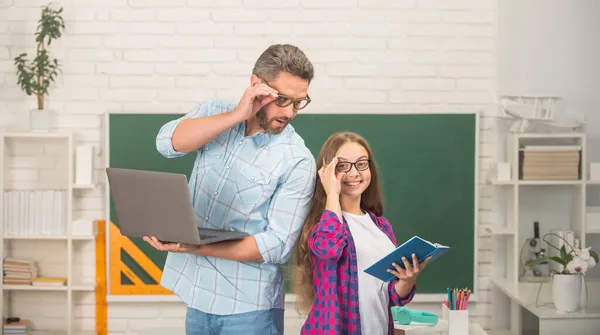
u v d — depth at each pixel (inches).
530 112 184.1
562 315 161.5
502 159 190.5
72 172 182.5
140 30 188.4
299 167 97.8
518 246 183.0
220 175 98.4
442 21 189.9
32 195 183.3
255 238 94.5
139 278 188.1
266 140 97.9
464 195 189.2
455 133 188.9
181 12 188.5
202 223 100.1
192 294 99.4
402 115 188.2
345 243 105.3
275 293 100.0
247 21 188.9
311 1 188.9
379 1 189.5
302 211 98.3
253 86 93.1
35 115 182.9
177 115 187.3
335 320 103.5
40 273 190.2
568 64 187.9
